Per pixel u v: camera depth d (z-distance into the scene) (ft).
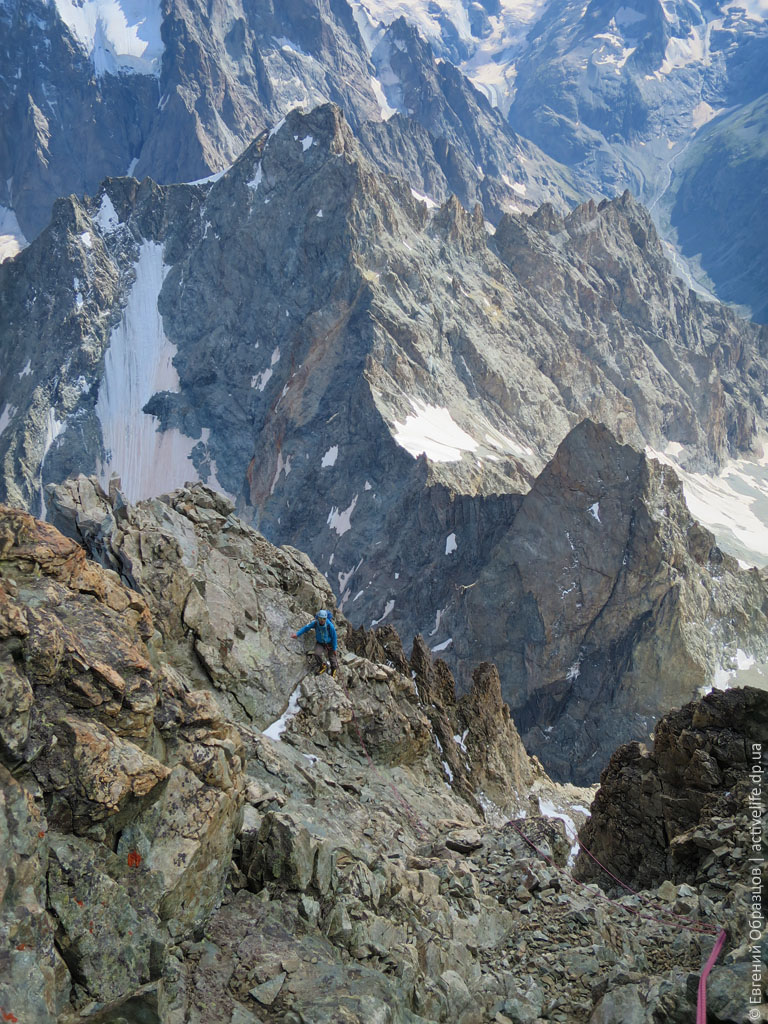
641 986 40.45
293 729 72.54
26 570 42.65
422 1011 36.17
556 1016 40.04
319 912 38.93
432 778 87.92
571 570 499.92
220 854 38.17
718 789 70.03
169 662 67.67
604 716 469.16
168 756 39.75
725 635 493.77
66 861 31.35
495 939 48.03
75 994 29.84
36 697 34.99
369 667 85.92
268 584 85.05
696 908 51.65
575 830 113.19
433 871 54.24
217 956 34.86
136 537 70.95
